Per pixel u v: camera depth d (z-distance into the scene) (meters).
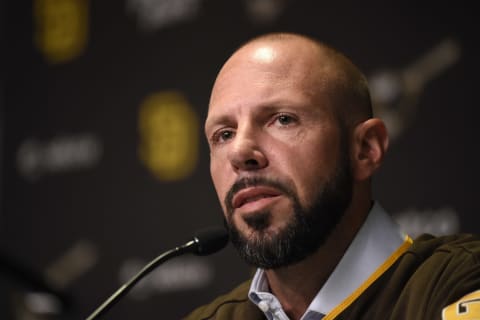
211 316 5.27
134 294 9.84
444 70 8.11
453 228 7.84
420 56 8.29
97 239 10.30
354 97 4.75
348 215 4.66
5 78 11.50
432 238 4.89
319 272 4.63
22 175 11.13
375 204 4.85
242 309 5.09
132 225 10.04
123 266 10.02
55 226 10.69
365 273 4.57
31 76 11.30
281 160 4.44
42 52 11.25
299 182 4.43
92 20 10.88
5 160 11.31
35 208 10.92
